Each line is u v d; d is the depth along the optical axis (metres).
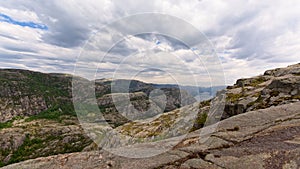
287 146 12.63
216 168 11.15
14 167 13.30
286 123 17.28
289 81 32.22
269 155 11.80
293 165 10.62
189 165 11.70
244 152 12.58
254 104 31.62
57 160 13.73
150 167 11.81
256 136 15.16
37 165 13.27
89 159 13.34
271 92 32.97
